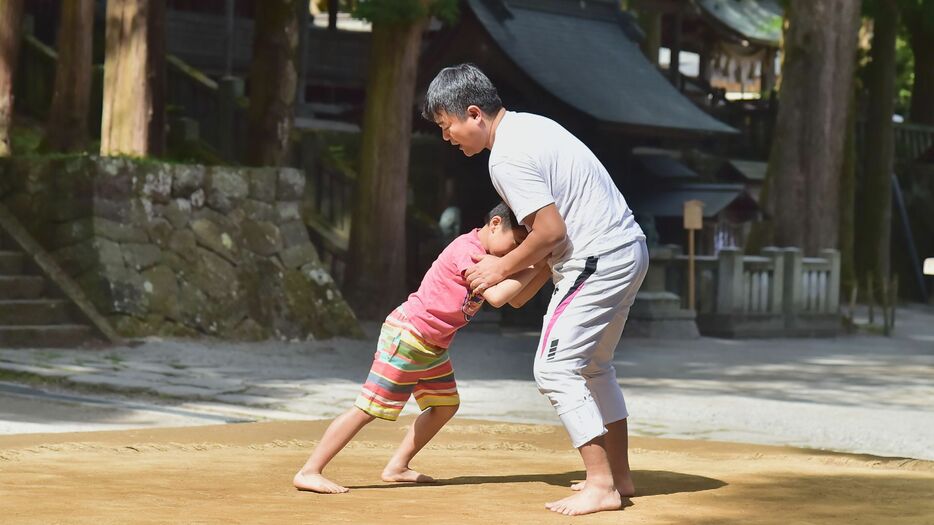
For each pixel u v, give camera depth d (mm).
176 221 20594
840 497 6301
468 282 6328
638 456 8688
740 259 29766
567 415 6000
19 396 12922
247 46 44125
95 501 5609
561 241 6051
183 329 19953
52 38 37625
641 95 36125
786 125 34031
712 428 12625
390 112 28469
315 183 32062
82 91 22984
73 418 11516
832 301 32156
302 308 21953
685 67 76625
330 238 30797
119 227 19750
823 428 12836
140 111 21641
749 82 77312
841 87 33906
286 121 27203
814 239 33719
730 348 26203
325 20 57094
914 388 18219
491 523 5367
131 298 19375
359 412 6496
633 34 39406
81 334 18359
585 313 6102
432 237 32500
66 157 19797
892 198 50312
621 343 26250
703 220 35344
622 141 36500
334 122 42469
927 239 50812
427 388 6723
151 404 13102
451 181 37688
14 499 5598
